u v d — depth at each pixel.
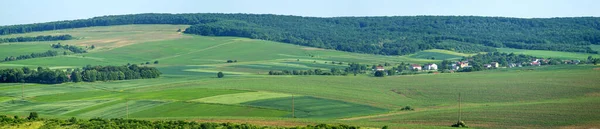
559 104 150.38
